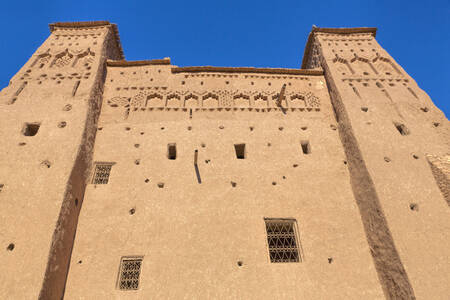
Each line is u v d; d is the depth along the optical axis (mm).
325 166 11656
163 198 10281
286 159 11742
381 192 9773
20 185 8852
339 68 15250
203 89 14500
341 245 9555
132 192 10391
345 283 8773
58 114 11180
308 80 15523
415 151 11133
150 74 15133
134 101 13703
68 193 8992
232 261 8945
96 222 9602
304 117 13531
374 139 11430
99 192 10344
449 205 9633
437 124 12305
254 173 11188
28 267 7309
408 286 7918
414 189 9969
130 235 9344
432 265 8242
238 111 13562
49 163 9516
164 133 12391
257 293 8406
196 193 10461
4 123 10656
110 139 12008
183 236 9375
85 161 10570
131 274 8781
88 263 8742
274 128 12906
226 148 11969
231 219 9844
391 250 8703
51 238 7824
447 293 7734
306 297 8422
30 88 12359
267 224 10094
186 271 8680
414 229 8977
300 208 10328
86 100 11883
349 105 12828
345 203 10633
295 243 9703
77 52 14703
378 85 14148
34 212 8297
